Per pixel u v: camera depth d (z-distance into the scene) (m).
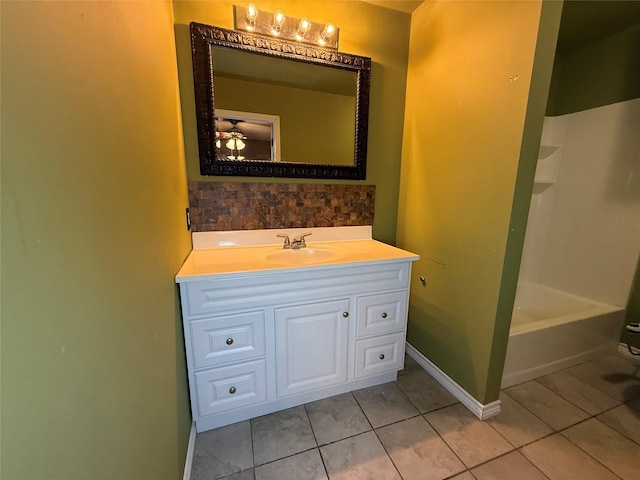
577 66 2.07
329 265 1.31
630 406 1.49
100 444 0.47
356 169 1.78
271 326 1.29
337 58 1.60
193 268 1.19
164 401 0.84
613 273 1.95
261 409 1.39
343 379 1.51
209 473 1.12
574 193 2.12
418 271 1.82
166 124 1.02
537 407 1.48
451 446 1.25
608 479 1.10
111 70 0.56
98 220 0.48
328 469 1.14
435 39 1.57
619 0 1.54
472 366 1.45
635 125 1.80
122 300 0.58
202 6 1.37
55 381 0.36
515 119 1.17
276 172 1.60
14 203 0.30
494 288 1.31
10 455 0.28
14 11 0.31
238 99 1.49
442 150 1.57
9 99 0.30
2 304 0.28
